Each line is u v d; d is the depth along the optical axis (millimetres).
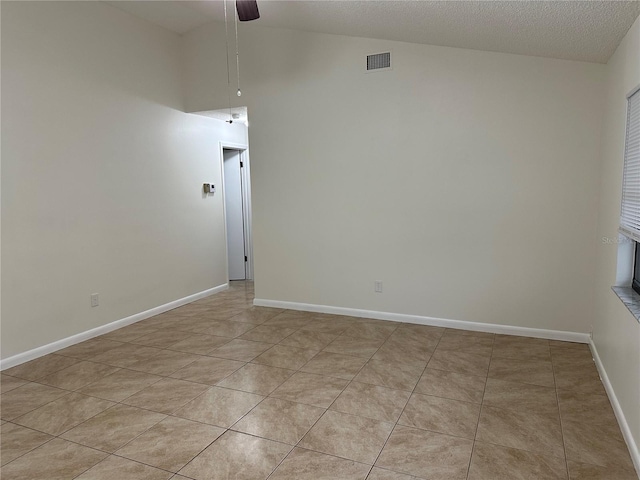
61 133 3854
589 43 2992
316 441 2408
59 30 3814
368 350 3727
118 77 4406
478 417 2631
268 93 4797
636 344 2217
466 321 4180
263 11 3963
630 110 2615
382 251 4465
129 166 4559
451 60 3955
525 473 2119
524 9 2598
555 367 3314
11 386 3143
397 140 4262
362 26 3828
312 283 4867
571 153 3656
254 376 3258
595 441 2377
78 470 2191
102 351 3818
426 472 2135
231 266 6758
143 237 4758
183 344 3967
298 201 4812
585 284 3730
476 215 4027
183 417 2688
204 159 5676
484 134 3918
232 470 2172
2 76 3387
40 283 3713
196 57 5129
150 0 4227
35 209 3656
